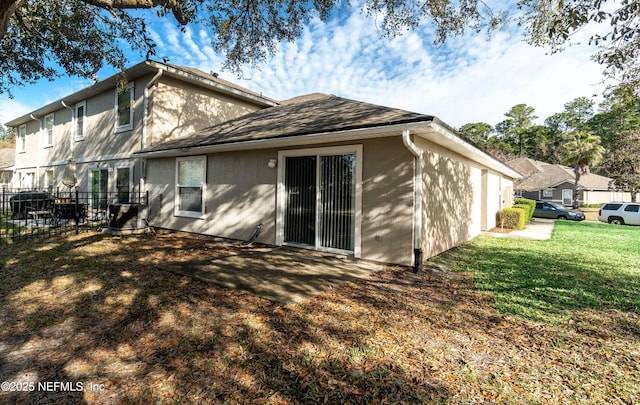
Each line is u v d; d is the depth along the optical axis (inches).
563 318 147.8
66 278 197.0
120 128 478.3
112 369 103.3
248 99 550.3
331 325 135.3
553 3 218.4
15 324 135.2
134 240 339.9
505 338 127.0
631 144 889.5
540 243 378.6
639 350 118.5
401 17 278.7
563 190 1270.9
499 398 90.5
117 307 152.6
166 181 428.5
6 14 138.1
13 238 338.3
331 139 252.2
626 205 682.8
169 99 452.8
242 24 309.1
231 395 90.6
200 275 205.2
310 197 294.8
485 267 246.2
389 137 243.6
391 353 113.7
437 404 87.7
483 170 513.7
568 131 1866.4
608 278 219.1
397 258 240.1
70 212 459.5
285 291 177.2
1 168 938.1
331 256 270.1
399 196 238.4
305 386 94.7
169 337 123.5
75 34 295.0
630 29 196.1
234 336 124.3
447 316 147.7
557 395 92.0
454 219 337.1
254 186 334.0
